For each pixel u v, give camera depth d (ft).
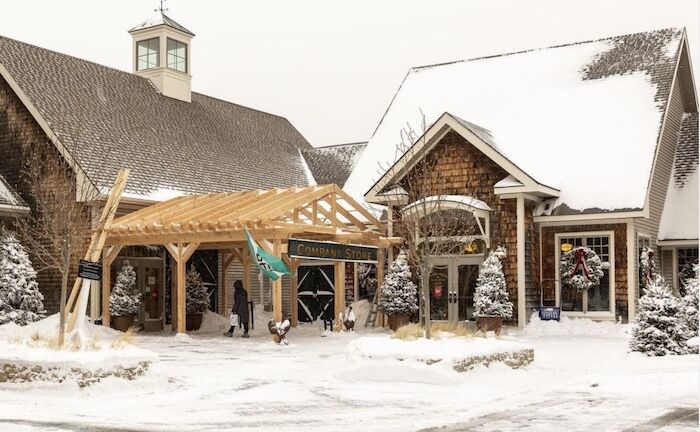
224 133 108.78
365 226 81.00
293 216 72.02
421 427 29.84
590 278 74.64
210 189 93.86
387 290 78.74
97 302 79.20
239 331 83.66
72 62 94.12
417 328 51.57
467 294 78.38
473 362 44.45
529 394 39.06
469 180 78.59
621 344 64.18
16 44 88.43
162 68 104.12
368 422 31.09
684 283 81.66
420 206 73.20
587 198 75.97
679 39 88.89
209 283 95.66
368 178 91.76
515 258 75.61
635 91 85.46
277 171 110.93
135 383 41.04
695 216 82.53
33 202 82.07
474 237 77.10
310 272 100.07
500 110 90.79
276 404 36.11
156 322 87.04
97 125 87.51
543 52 96.53
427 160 80.64
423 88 99.66
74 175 68.03
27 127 83.97
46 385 38.91
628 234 74.18
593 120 84.38
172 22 106.93
